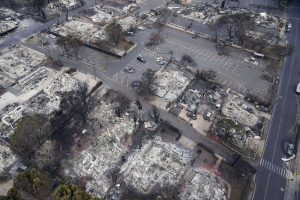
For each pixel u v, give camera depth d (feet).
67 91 542.98
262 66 619.26
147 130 480.23
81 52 647.56
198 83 572.92
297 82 580.71
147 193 399.03
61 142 458.50
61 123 484.74
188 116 504.43
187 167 429.79
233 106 526.98
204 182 410.31
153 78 568.82
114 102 528.63
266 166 433.89
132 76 584.40
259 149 456.45
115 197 394.52
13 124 486.38
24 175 376.48
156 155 444.55
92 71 595.47
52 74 588.09
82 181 410.93
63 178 413.39
